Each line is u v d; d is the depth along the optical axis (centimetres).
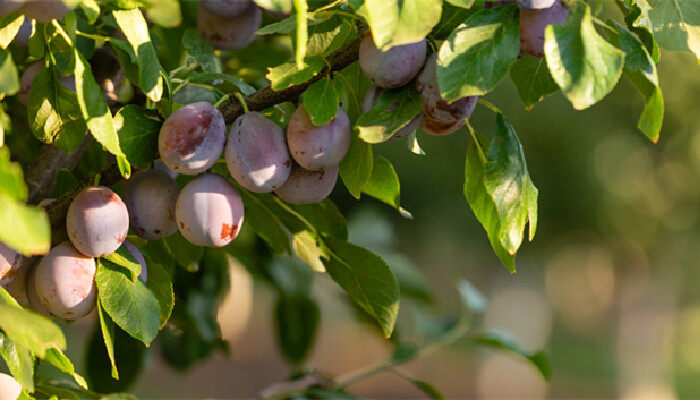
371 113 200
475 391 1533
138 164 201
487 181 198
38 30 204
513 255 200
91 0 195
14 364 197
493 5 198
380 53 198
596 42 193
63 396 207
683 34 203
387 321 210
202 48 217
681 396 1969
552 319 2503
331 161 201
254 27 218
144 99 214
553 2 195
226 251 243
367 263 208
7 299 194
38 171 214
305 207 211
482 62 195
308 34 204
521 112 933
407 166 991
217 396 1260
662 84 1002
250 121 201
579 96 192
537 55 196
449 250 1313
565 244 1204
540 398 1500
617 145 1103
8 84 192
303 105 201
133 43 197
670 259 1488
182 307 242
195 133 199
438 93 199
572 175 1054
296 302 261
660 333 1620
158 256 222
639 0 200
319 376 243
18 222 184
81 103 194
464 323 261
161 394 1166
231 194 202
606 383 1956
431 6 192
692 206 1223
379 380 1562
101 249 199
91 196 199
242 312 1675
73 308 200
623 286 1989
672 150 1117
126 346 238
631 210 1245
